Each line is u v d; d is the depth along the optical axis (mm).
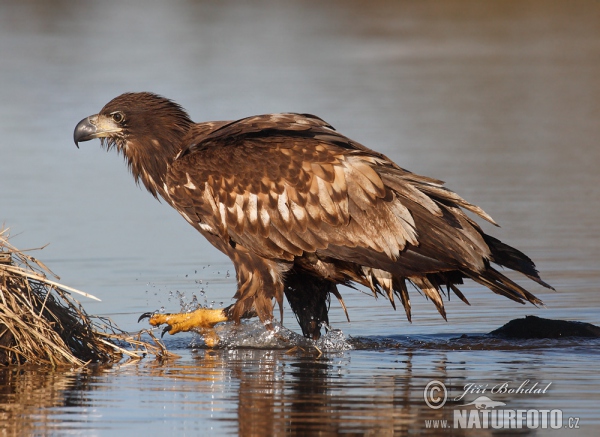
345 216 12312
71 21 55281
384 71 41406
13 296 11977
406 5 60031
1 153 27453
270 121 13383
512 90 37406
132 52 45625
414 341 13102
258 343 13156
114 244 18906
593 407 9836
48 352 11898
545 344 12727
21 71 40344
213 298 15516
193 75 39812
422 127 31031
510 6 58250
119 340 13102
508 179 24375
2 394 10453
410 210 12195
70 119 31906
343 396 10258
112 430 9219
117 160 27109
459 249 12062
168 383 10930
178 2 63625
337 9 59844
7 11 58344
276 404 10000
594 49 45750
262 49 47000
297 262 12953
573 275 16734
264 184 12641
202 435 9047
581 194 22875
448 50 46531
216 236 13242
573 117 32531
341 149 12594
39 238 19109
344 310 13672
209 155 13039
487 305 15234
